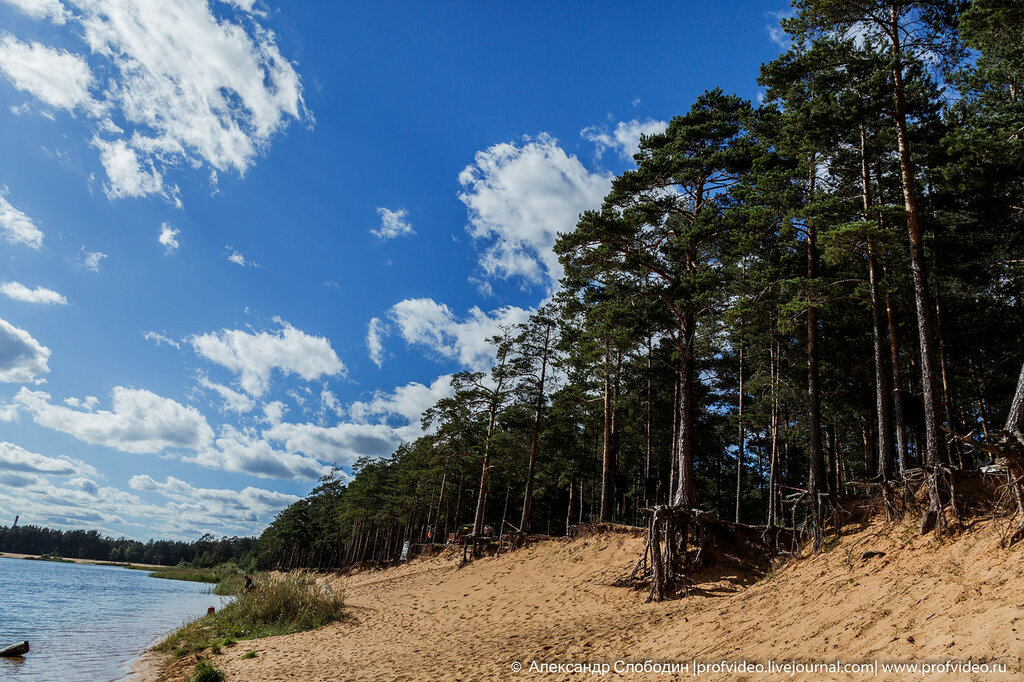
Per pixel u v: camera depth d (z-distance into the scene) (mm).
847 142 18016
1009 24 14273
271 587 25688
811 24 17000
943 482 12273
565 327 32906
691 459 20812
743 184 21328
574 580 21938
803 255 21516
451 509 62656
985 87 19234
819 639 9133
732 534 20406
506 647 14812
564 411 36000
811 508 17078
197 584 85812
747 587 16656
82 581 72125
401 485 62188
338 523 82000
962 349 21344
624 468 44188
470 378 38906
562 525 64188
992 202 18344
